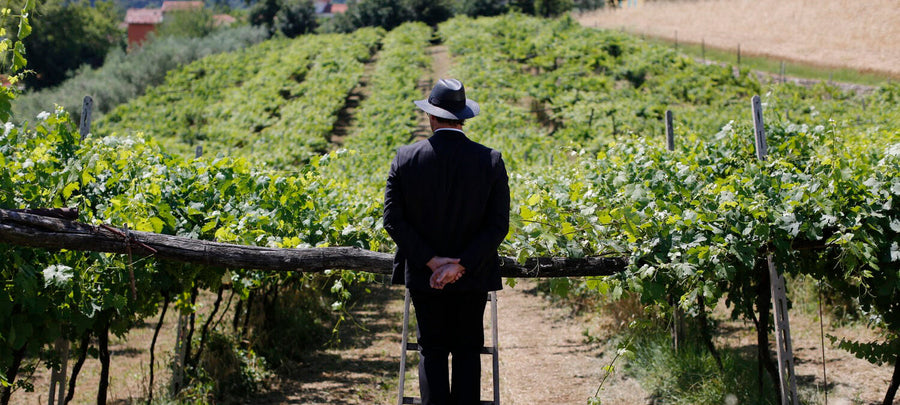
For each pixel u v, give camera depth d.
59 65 73.25
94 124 35.72
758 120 5.35
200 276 5.80
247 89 44.75
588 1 80.19
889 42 40.22
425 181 3.11
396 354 9.45
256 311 9.36
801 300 9.67
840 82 34.78
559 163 10.35
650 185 5.67
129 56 62.94
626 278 4.36
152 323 11.70
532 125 29.27
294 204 6.01
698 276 4.40
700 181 5.89
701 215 4.51
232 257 3.73
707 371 6.83
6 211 3.28
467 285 3.15
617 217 4.34
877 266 4.47
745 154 6.44
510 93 34.06
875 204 4.54
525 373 8.11
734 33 52.56
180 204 5.65
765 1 52.84
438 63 49.25
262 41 72.56
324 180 7.43
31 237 3.32
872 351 5.50
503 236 3.15
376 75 44.34
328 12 141.00
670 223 4.47
